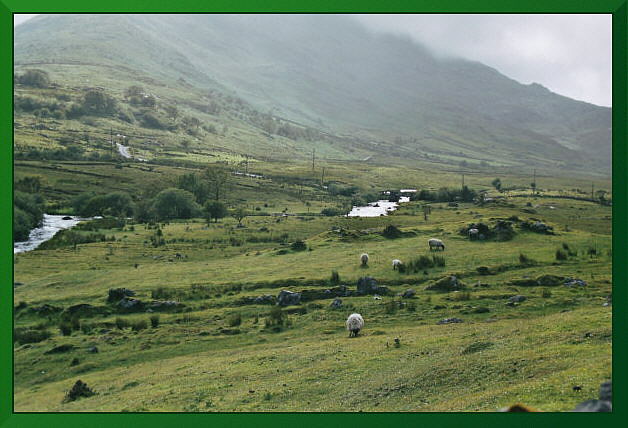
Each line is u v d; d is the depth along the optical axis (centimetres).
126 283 8150
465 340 4012
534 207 19562
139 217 17012
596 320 3653
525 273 7344
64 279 8594
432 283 6988
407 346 4166
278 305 6612
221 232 13712
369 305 6288
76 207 18062
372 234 10844
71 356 5247
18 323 6456
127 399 3653
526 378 2736
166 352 5216
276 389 3456
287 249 10088
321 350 4469
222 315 6372
